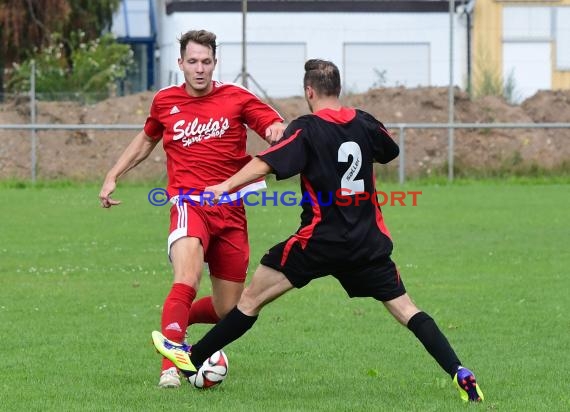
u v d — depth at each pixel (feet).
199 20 430.20
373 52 437.58
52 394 76.95
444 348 73.82
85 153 314.55
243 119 83.92
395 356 90.79
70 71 376.07
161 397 75.87
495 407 72.02
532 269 143.95
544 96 346.74
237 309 76.38
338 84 75.41
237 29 431.84
